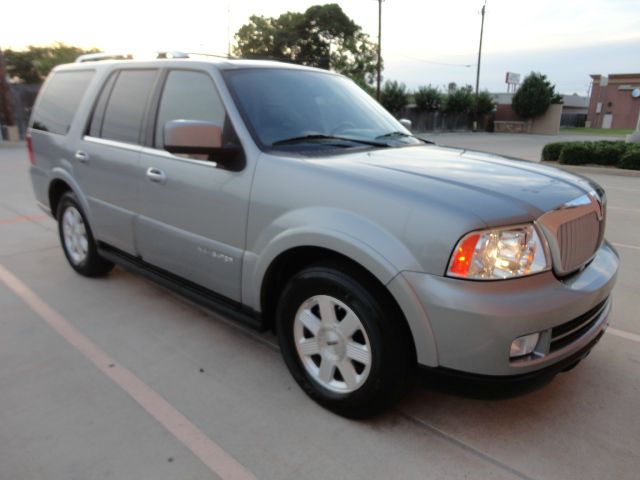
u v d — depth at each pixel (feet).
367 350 7.92
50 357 10.61
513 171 8.93
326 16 159.02
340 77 12.94
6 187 31.24
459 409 9.04
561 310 7.20
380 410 8.28
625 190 34.19
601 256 9.16
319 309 8.63
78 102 14.06
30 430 8.27
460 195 7.41
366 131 11.17
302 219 8.24
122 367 10.27
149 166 11.17
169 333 11.76
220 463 7.63
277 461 7.69
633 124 203.00
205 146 9.05
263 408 8.97
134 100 12.07
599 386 9.87
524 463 7.75
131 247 12.37
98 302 13.43
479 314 6.77
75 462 7.58
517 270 7.11
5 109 62.69
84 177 13.51
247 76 10.48
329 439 8.18
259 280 9.12
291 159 8.82
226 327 12.12
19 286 14.46
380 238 7.38
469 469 7.59
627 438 8.36
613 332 12.19
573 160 46.47
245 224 9.23
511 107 152.15
